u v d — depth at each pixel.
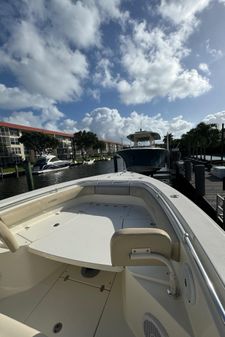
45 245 1.63
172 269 1.01
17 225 1.92
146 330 1.09
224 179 5.41
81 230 1.91
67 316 1.34
